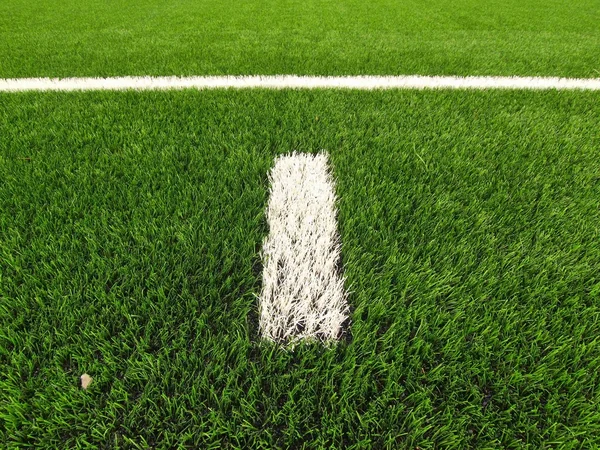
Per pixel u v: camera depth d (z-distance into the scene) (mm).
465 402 873
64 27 4168
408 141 1882
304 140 1903
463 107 2273
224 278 1161
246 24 4367
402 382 917
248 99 2326
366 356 959
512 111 2244
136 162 1684
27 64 2971
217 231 1308
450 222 1361
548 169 1690
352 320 1057
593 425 825
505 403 880
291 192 1516
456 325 1017
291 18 4676
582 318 1049
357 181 1580
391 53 3322
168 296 1077
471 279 1135
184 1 5734
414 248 1237
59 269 1158
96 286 1096
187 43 3602
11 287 1099
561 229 1350
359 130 1979
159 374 901
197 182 1538
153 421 828
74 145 1812
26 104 2238
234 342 959
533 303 1083
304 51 3357
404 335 999
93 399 868
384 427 839
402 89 2518
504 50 3451
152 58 3145
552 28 4379
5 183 1539
